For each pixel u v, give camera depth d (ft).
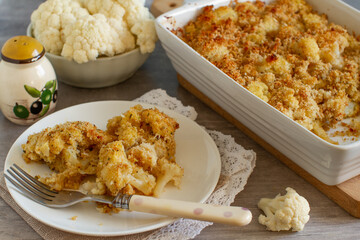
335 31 1.81
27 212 1.23
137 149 1.35
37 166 1.41
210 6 1.85
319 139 1.28
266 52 1.75
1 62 1.56
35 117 1.62
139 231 1.20
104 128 1.56
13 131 1.61
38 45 1.56
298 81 1.62
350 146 1.26
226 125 1.67
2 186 1.38
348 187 1.38
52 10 1.73
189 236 1.27
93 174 1.38
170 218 1.23
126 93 1.79
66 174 1.33
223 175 1.43
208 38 1.74
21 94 1.55
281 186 1.45
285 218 1.27
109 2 1.74
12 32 2.05
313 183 1.45
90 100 1.75
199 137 1.50
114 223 1.25
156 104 1.67
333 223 1.34
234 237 1.29
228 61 1.64
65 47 1.65
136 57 1.75
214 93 1.61
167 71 1.92
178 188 1.36
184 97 1.79
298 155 1.41
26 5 2.26
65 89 1.80
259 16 1.91
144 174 1.33
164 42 1.68
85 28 1.64
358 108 1.65
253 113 1.46
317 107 1.57
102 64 1.69
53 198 1.30
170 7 2.14
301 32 1.86
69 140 1.37
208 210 1.19
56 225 1.20
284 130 1.37
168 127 1.45
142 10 1.78
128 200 1.24
